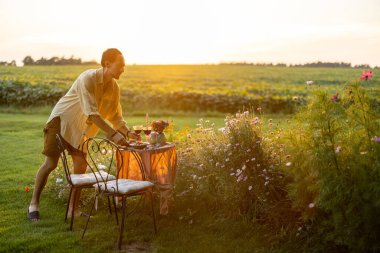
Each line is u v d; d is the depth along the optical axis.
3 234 4.61
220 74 66.44
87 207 5.51
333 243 3.97
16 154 9.50
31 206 5.12
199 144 5.55
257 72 71.94
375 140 3.48
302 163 4.03
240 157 4.83
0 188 6.53
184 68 79.69
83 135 5.09
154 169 5.01
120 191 4.30
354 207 3.58
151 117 18.94
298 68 83.12
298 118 4.10
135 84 42.28
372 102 3.82
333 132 3.80
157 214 5.14
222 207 4.98
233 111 20.56
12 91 21.70
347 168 3.67
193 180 5.19
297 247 4.07
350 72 71.12
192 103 20.73
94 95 4.99
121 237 4.25
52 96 21.36
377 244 3.51
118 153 5.21
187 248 4.23
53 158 5.07
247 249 4.15
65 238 4.50
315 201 3.76
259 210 4.64
